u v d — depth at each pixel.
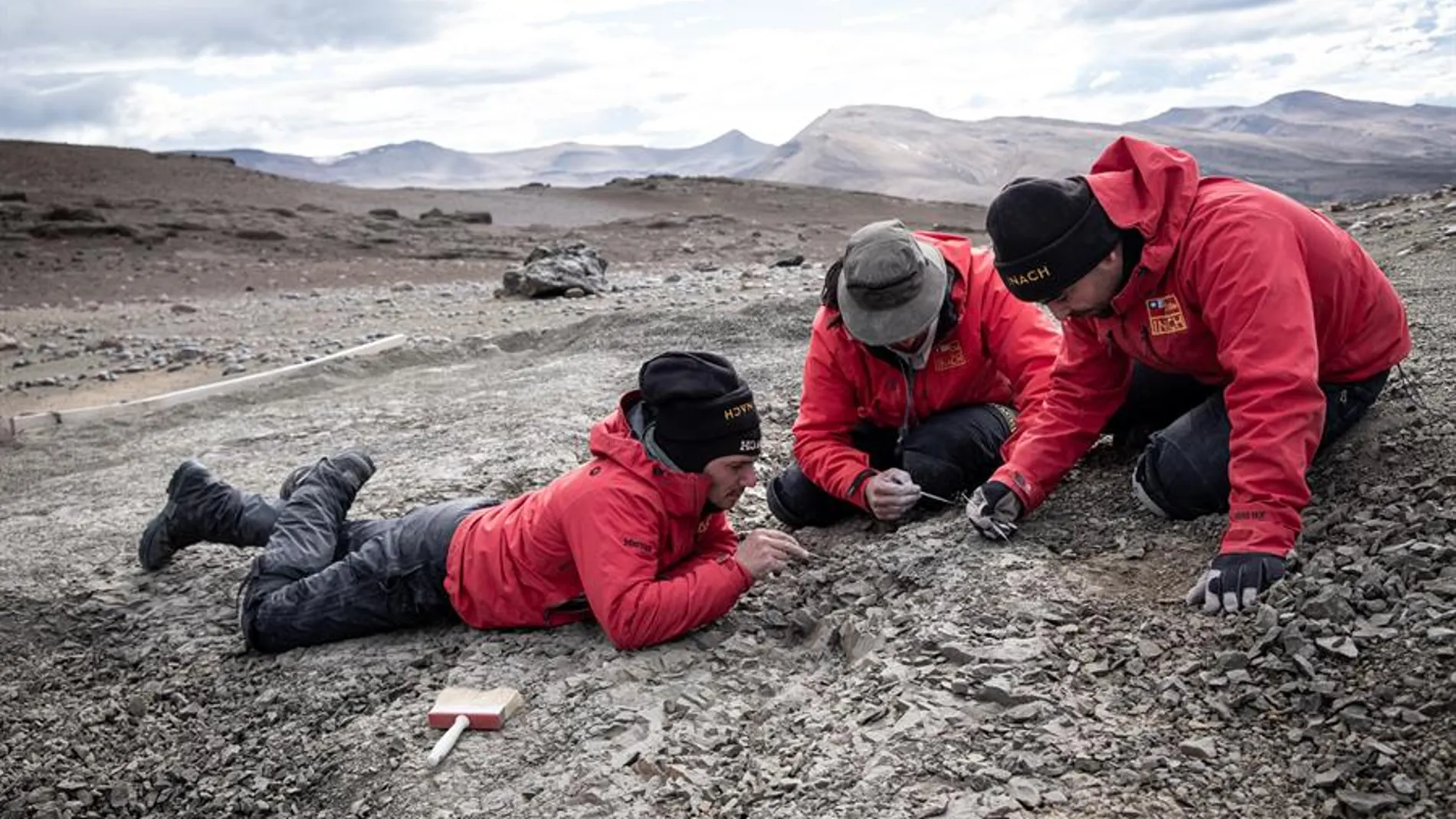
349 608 3.93
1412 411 3.74
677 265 21.25
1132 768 2.55
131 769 3.61
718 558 3.75
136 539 5.27
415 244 25.88
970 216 34.62
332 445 6.73
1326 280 3.22
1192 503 3.50
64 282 20.41
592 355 8.49
